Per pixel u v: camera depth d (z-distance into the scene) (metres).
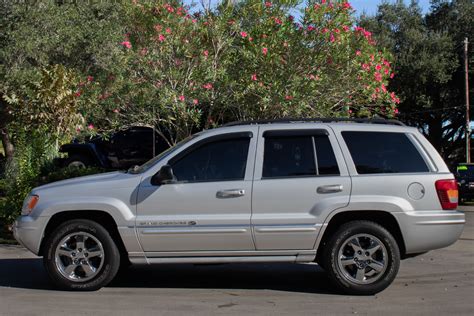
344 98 11.62
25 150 11.62
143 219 6.67
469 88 31.20
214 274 8.08
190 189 6.70
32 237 6.87
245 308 6.20
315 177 6.74
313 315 5.91
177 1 11.85
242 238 6.64
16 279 7.72
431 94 31.53
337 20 10.84
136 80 11.19
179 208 6.68
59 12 13.35
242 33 10.85
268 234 6.62
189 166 6.88
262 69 10.85
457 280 7.70
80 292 6.89
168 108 11.20
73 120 11.86
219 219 6.62
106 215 6.94
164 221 6.65
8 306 6.25
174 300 6.56
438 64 29.14
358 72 11.19
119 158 16.45
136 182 6.79
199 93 11.04
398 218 6.65
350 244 6.71
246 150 6.89
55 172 11.97
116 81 11.53
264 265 8.71
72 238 6.89
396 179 6.72
